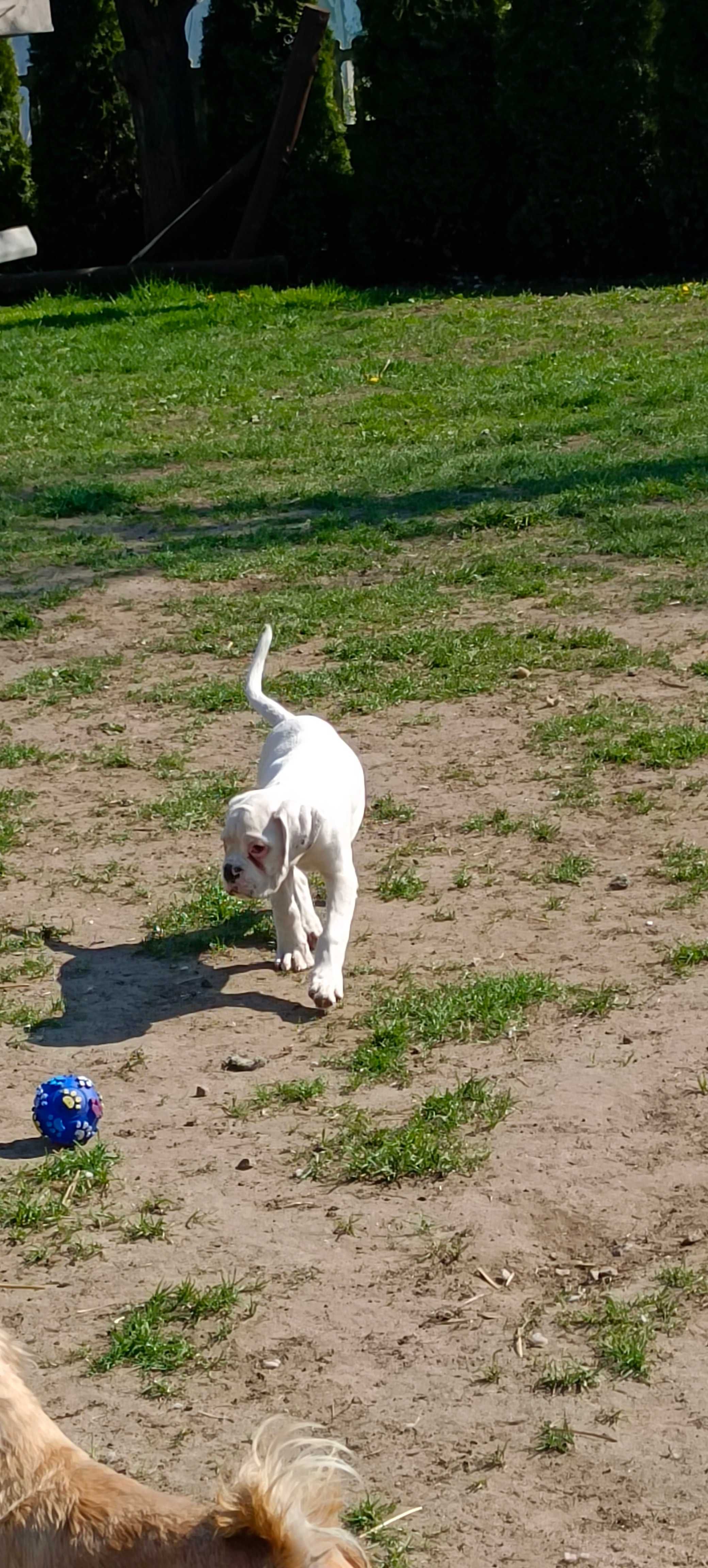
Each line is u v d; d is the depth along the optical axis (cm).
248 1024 298
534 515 562
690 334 906
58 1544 170
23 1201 259
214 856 352
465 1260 246
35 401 851
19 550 579
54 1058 292
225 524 598
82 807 375
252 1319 239
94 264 1330
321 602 492
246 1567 163
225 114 1221
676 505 567
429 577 511
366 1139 266
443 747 391
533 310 1019
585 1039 286
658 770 372
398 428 738
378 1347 235
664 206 1118
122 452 734
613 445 667
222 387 856
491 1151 263
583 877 333
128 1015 303
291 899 312
